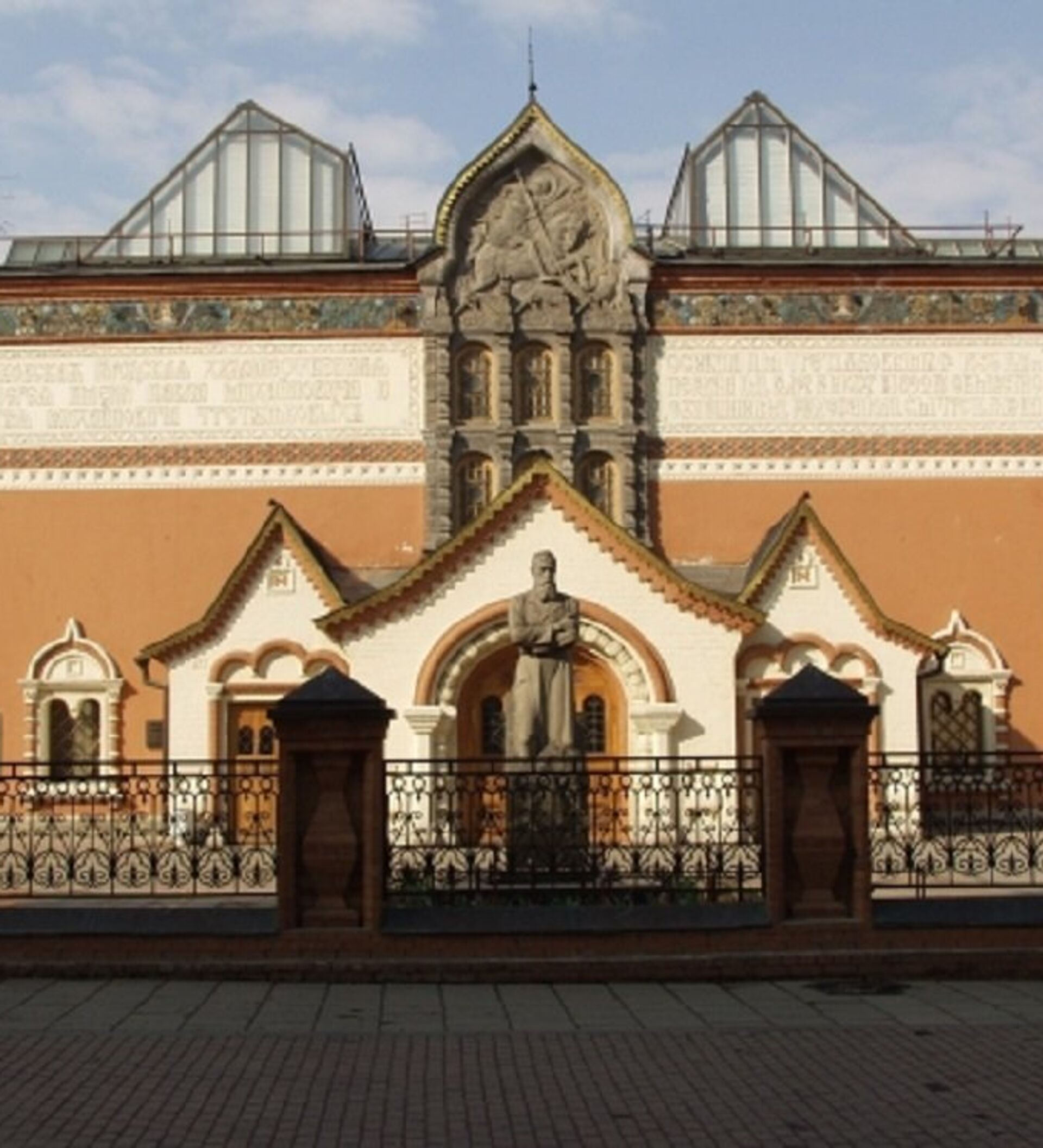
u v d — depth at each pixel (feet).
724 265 138.21
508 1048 47.32
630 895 63.10
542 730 79.51
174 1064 45.09
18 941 58.29
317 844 58.65
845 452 137.80
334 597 124.47
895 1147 37.35
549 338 138.00
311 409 137.80
